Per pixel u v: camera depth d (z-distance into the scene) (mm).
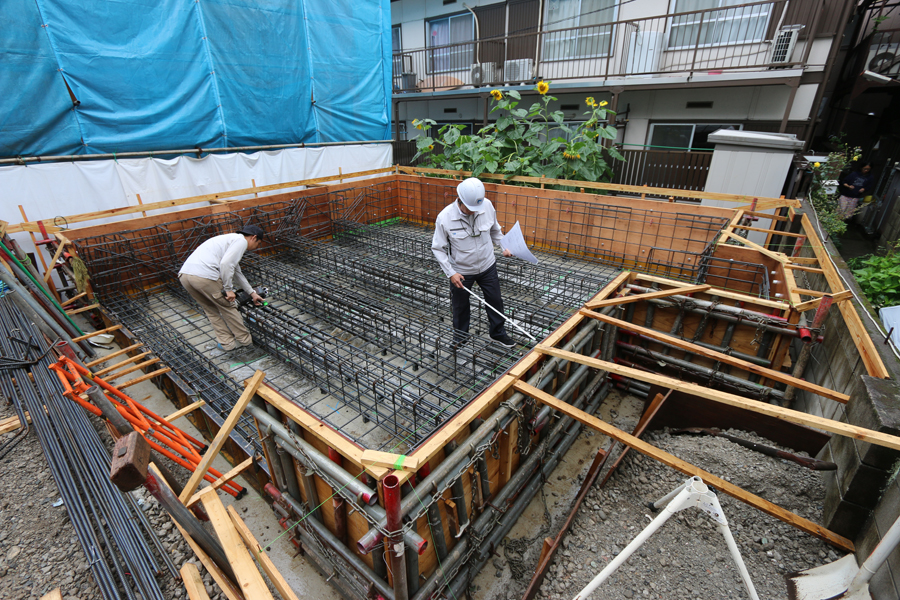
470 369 3650
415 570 2252
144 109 7090
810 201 6180
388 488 1818
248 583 1752
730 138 6117
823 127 10297
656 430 3516
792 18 7832
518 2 11297
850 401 2463
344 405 3379
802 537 2506
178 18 7137
